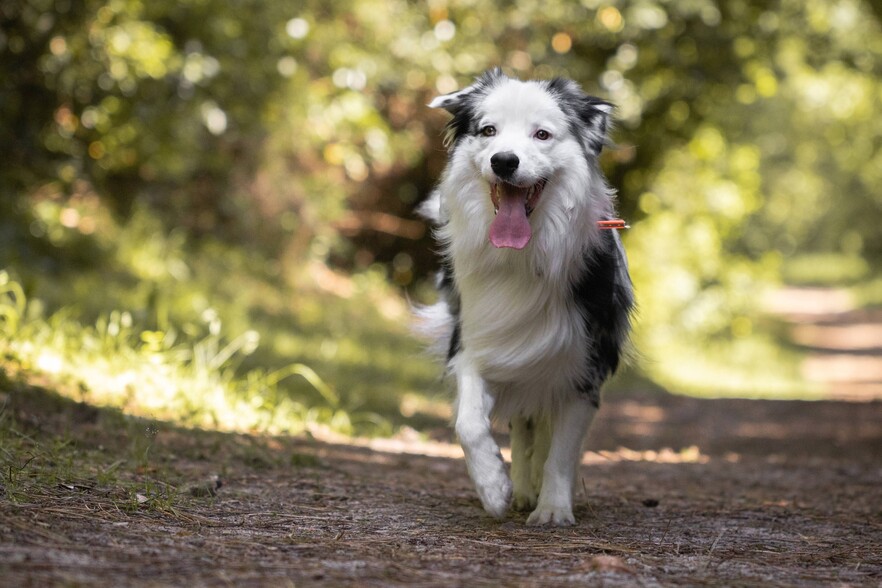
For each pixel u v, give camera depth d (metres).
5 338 8.25
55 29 12.23
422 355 8.67
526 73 18.30
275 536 4.79
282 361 12.97
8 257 11.52
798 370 27.48
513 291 5.67
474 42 17.94
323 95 16.56
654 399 16.59
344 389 12.61
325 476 6.90
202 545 4.44
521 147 5.54
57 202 14.80
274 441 7.90
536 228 5.64
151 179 16.39
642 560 4.73
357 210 21.44
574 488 6.23
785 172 57.50
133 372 8.45
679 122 21.34
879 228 68.19
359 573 4.15
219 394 8.52
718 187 26.98
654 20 17.72
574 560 4.69
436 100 5.99
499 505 5.41
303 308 16.95
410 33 17.48
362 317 18.28
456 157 5.81
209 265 16.56
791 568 4.76
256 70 14.34
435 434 11.07
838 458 11.17
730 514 6.43
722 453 11.50
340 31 16.56
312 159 18.88
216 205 18.03
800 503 7.21
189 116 13.66
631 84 18.67
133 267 14.51
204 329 12.68
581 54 18.89
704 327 27.67
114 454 6.46
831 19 20.73
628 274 6.44
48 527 4.41
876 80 27.31
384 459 8.15
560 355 5.72
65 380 7.98
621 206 22.84
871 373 28.05
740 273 30.77
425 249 22.55
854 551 5.27
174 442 7.14
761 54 20.22
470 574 4.27
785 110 43.19
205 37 13.59
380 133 17.34
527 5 17.66
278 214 18.48
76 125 13.20
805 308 49.19
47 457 5.73
